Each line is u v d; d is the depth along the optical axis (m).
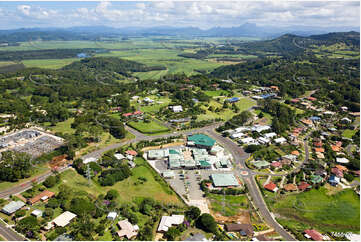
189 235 108.88
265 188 147.50
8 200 124.31
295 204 135.00
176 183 150.38
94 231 107.62
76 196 128.50
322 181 154.88
